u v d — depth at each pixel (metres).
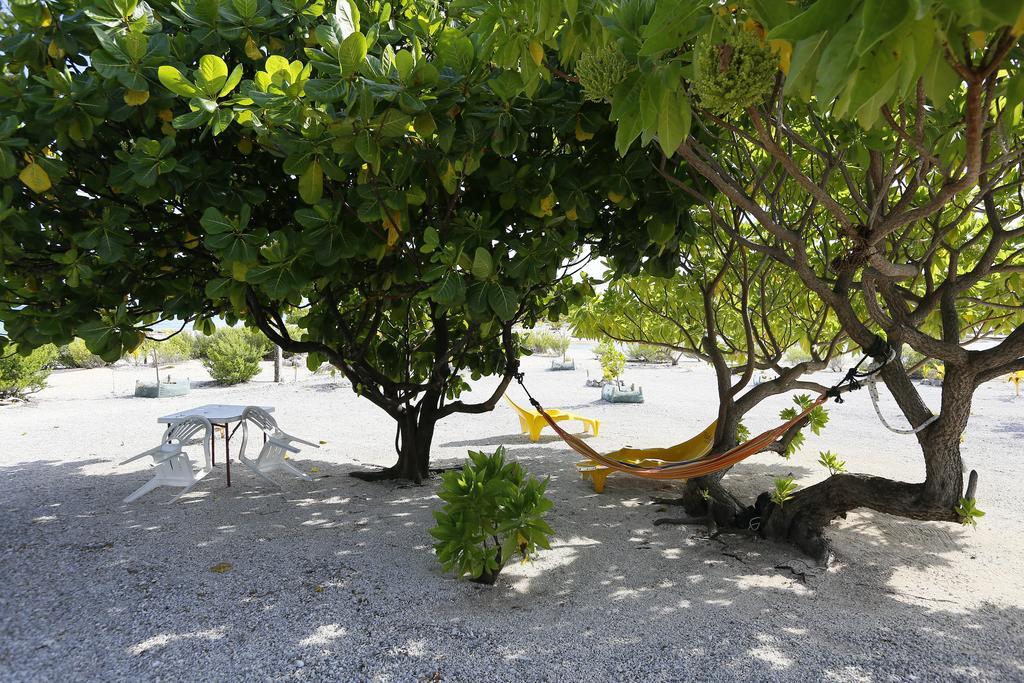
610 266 6.48
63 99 3.16
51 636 3.26
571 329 8.12
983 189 3.26
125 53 3.00
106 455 7.99
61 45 3.40
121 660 3.01
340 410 12.19
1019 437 8.85
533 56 2.42
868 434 9.42
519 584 3.96
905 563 4.28
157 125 3.65
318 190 3.20
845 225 2.68
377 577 4.05
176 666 2.96
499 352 6.83
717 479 5.37
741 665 2.93
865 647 3.09
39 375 13.66
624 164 3.78
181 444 5.99
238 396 14.27
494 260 3.64
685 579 4.03
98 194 3.97
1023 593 3.79
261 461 6.46
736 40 1.41
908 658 2.98
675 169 4.15
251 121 3.00
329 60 2.85
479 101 3.32
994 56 1.41
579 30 2.27
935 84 1.53
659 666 2.94
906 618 3.43
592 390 16.16
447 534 3.83
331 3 3.88
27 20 3.38
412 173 3.67
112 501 5.84
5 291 4.14
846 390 3.61
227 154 3.99
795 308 7.04
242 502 5.83
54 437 9.23
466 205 4.40
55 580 3.99
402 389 6.44
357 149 2.92
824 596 3.75
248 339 20.08
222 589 3.86
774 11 1.42
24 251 3.82
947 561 4.32
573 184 3.79
